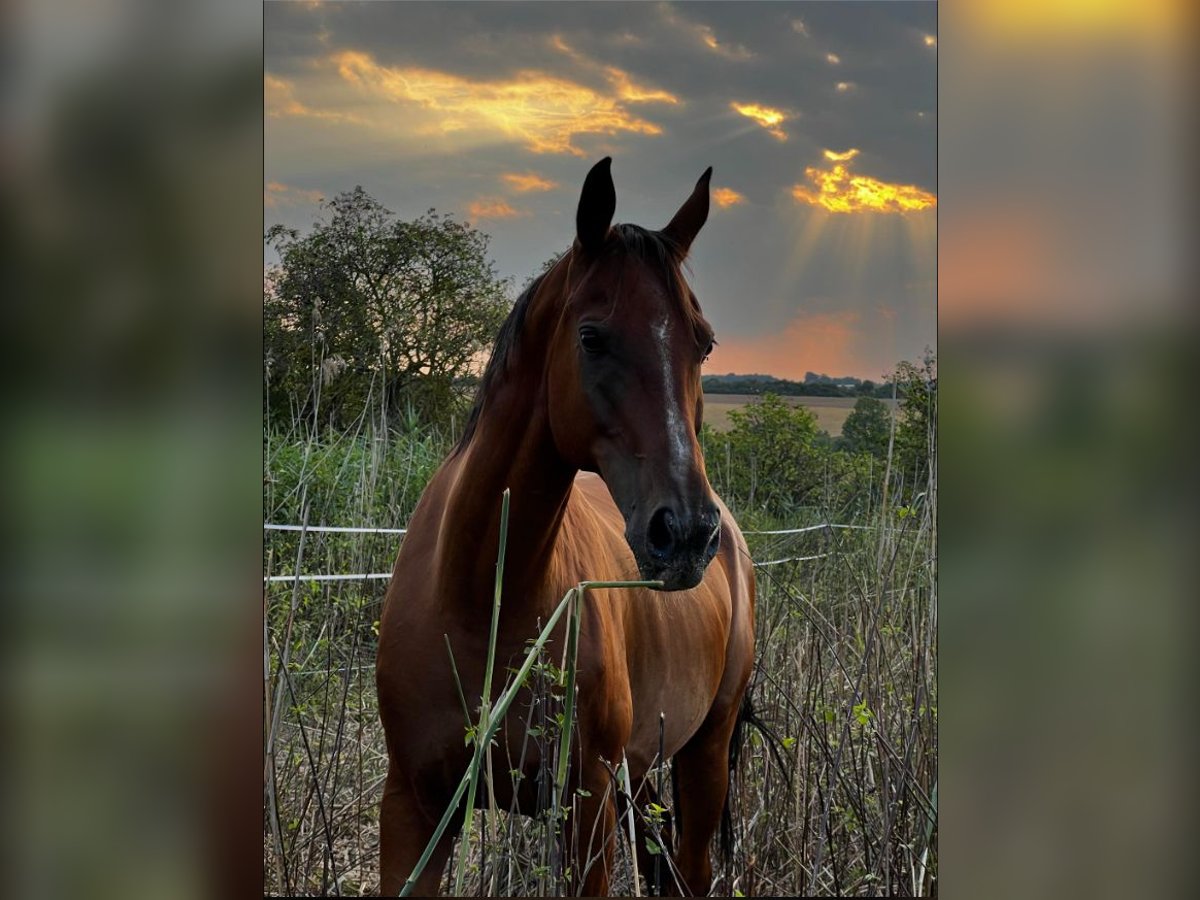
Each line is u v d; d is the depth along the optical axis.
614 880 2.92
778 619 4.36
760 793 3.39
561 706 2.16
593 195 2.08
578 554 2.47
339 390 5.39
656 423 1.95
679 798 3.38
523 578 2.17
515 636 2.18
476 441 2.24
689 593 2.97
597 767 2.30
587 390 2.03
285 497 4.18
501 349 2.27
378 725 3.67
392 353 6.71
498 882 2.11
